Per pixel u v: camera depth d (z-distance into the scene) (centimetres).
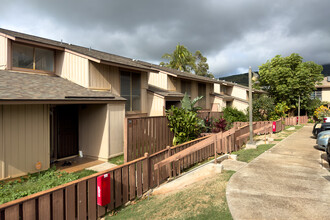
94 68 1071
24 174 739
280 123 1820
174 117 1074
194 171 654
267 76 3170
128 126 828
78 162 923
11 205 324
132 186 554
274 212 379
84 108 1018
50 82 969
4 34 955
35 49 1066
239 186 504
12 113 711
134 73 1335
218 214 379
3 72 914
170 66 3441
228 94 3127
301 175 592
